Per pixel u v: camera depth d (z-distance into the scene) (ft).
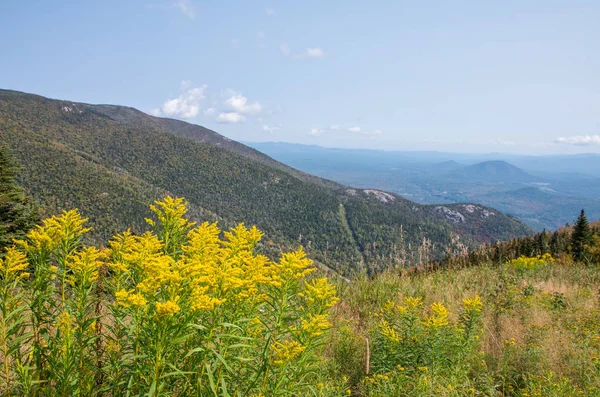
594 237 59.11
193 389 9.71
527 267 47.44
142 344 9.23
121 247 12.41
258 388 10.48
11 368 10.07
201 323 9.95
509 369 18.78
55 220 11.18
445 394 15.05
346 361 19.58
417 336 19.10
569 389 16.01
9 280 10.14
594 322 24.72
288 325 13.10
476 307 20.06
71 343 9.87
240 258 12.39
